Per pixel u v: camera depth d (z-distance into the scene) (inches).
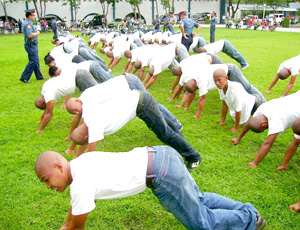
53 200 121.6
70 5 1402.6
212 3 1581.0
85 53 285.7
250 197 119.8
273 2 1747.0
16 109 231.0
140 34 519.5
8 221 110.2
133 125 194.7
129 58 304.2
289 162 144.4
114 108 119.9
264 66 358.6
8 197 124.0
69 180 80.4
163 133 132.4
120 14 1483.8
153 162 82.5
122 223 108.8
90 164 81.4
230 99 169.9
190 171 139.6
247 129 158.1
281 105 135.5
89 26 1208.8
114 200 120.8
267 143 136.9
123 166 82.6
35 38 303.0
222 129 185.6
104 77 213.5
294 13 1845.5
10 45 659.4
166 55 234.2
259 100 181.3
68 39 398.6
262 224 94.2
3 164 149.0
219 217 88.6
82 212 78.0
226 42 322.3
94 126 113.5
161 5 1517.0
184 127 188.4
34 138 178.1
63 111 222.4
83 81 181.3
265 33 879.7
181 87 231.0
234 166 142.6
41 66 399.9
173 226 106.5
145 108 125.6
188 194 83.3
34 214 114.0
